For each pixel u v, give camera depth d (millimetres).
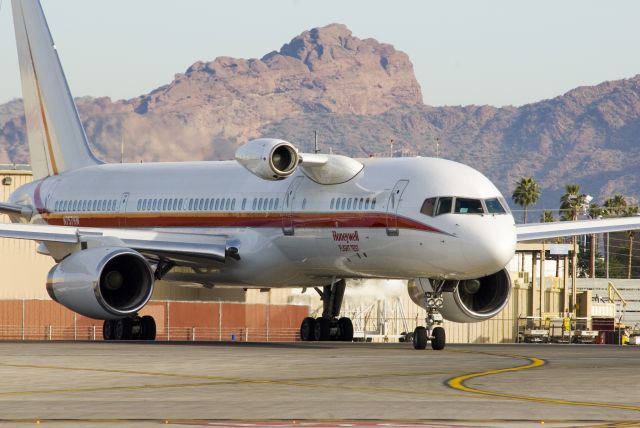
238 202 97375
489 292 90312
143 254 93625
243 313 153875
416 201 84125
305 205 91500
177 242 93250
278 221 93375
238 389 51656
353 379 56531
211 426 39938
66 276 87438
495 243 81750
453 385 54000
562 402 47625
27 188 120250
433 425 40438
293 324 157500
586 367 65375
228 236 97375
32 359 67250
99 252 87000
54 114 119312
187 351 75562
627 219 97688
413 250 84125
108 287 88312
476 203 82938
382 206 85812
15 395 49094
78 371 59750
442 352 79375
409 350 81625
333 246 89500
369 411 44031
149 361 66188
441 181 84125
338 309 100812
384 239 85688
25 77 121688
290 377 57344
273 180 86688
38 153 120875
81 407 44969
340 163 89000
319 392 50562
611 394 50781
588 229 95188
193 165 106625
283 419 41875
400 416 42750
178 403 46344
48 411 43719
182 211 101875
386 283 145125
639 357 74938
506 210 84500
